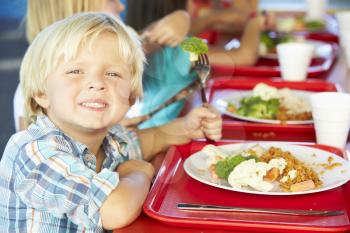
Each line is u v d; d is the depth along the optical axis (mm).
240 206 1007
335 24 2932
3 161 1112
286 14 3203
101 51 1080
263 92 1580
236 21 2699
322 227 895
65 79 1071
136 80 1188
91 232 999
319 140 1355
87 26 1077
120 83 1106
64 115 1085
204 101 1404
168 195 1056
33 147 1053
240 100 1671
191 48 1363
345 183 1099
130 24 2346
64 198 991
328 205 1008
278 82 1859
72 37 1062
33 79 1122
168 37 1709
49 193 1008
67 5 1604
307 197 1041
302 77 1903
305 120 1501
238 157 1127
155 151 1392
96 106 1076
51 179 1010
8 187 1085
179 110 1688
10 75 4613
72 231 1058
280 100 1609
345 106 1298
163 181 1107
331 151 1274
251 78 1926
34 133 1097
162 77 1682
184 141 1385
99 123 1085
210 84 1856
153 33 1722
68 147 1078
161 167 1180
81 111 1077
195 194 1062
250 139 1403
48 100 1124
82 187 992
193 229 938
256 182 1049
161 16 2346
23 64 1150
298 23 2820
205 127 1355
